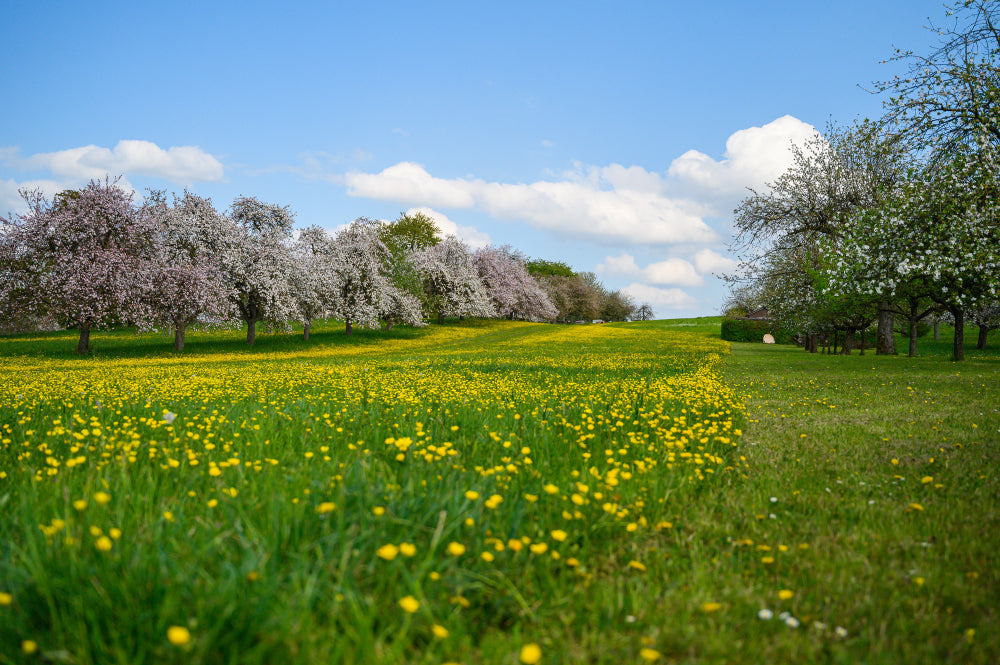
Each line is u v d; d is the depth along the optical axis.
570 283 104.69
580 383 13.79
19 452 4.93
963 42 16.67
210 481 3.81
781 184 29.34
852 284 17.69
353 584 2.35
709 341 50.28
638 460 5.06
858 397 10.91
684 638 2.30
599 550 3.25
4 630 1.91
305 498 3.23
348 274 48.28
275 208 43.03
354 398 9.50
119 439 5.37
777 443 6.39
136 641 1.96
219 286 36.59
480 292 66.88
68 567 2.29
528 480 4.18
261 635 1.99
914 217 16.42
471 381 14.09
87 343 33.62
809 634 2.39
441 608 2.31
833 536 3.55
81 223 32.38
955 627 2.44
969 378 15.05
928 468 5.14
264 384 12.91
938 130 17.36
